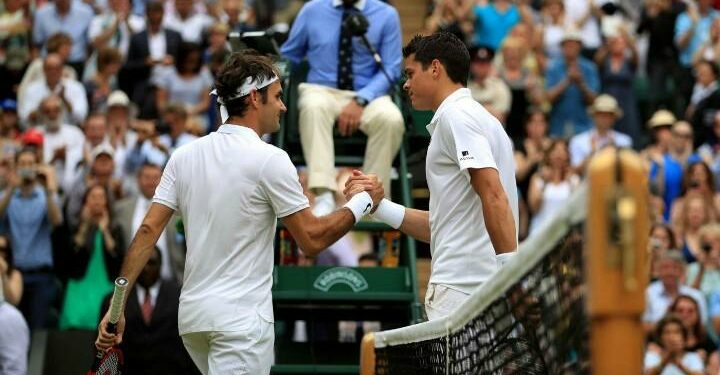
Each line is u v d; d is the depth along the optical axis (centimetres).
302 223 863
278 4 2822
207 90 2288
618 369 540
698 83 2548
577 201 567
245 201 858
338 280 1177
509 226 821
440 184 869
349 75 1290
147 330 1508
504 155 867
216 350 850
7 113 2147
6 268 1736
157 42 2330
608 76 2509
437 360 825
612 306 535
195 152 877
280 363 1225
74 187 1845
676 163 2178
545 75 2458
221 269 856
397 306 1220
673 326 1562
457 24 2614
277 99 890
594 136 2267
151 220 877
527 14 2616
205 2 2612
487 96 2348
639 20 2772
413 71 896
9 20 2412
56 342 1716
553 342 622
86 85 2291
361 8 1308
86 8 2453
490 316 720
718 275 1748
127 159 1941
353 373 1196
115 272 1781
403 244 1262
